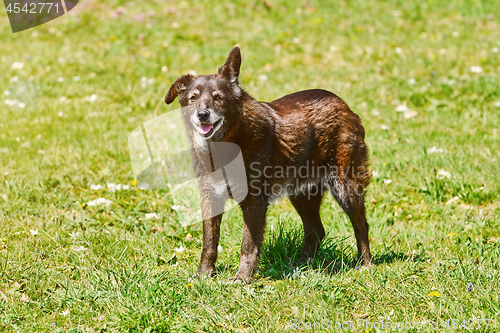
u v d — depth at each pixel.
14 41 14.91
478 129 10.09
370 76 12.84
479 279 5.38
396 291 5.36
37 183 7.98
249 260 5.75
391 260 6.18
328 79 12.74
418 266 5.96
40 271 5.71
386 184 8.23
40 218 7.16
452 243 6.51
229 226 7.08
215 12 16.81
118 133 10.11
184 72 13.33
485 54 14.04
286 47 14.82
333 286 5.51
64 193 7.91
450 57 13.91
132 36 15.11
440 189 7.95
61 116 11.01
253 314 5.05
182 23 15.90
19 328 4.80
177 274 5.81
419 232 6.92
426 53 14.27
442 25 16.20
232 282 5.61
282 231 6.55
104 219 7.24
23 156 9.21
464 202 7.67
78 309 5.09
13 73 13.05
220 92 5.47
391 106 11.39
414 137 9.86
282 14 16.95
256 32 15.71
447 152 8.99
